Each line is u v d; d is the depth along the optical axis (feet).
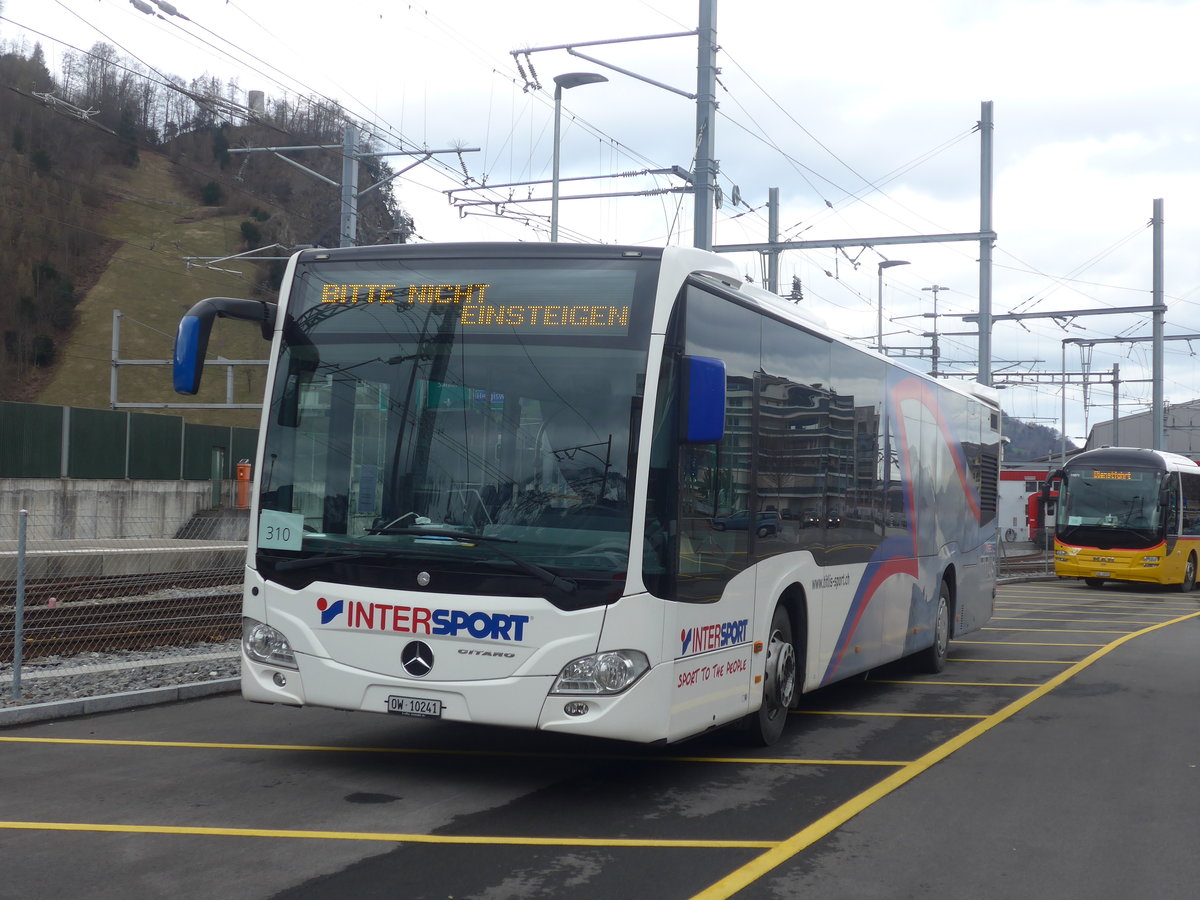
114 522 128.26
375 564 22.75
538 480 22.36
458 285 23.61
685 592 22.90
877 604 36.11
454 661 22.11
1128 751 29.07
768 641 27.50
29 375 280.72
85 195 316.40
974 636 59.11
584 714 21.58
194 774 23.89
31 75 312.91
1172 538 99.40
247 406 131.85
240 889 16.89
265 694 23.57
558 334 22.86
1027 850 20.26
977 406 50.52
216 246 320.09
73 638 41.29
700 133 66.44
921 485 41.27
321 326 24.16
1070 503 102.73
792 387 29.14
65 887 16.81
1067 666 46.37
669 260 22.95
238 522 125.90
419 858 18.65
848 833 21.07
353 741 27.48
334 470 23.49
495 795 22.97
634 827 20.98
